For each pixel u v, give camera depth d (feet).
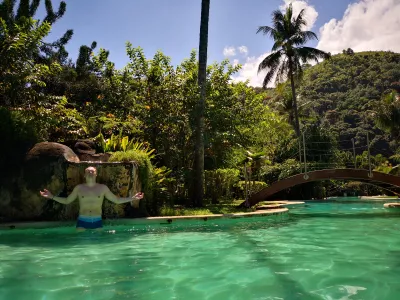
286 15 99.45
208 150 53.06
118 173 28.58
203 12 40.78
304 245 19.33
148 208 31.45
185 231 24.63
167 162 45.44
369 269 13.79
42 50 69.92
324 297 10.41
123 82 50.01
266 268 13.99
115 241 20.38
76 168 27.68
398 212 42.86
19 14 60.08
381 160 150.51
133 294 10.75
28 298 10.37
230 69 55.62
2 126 28.30
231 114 51.42
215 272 13.41
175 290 11.12
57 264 14.65
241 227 26.96
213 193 48.73
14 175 27.02
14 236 22.13
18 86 34.99
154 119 43.04
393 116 114.32
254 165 50.65
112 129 46.57
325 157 91.15
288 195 80.79
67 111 41.50
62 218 26.91
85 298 10.36
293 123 123.85
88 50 75.87
